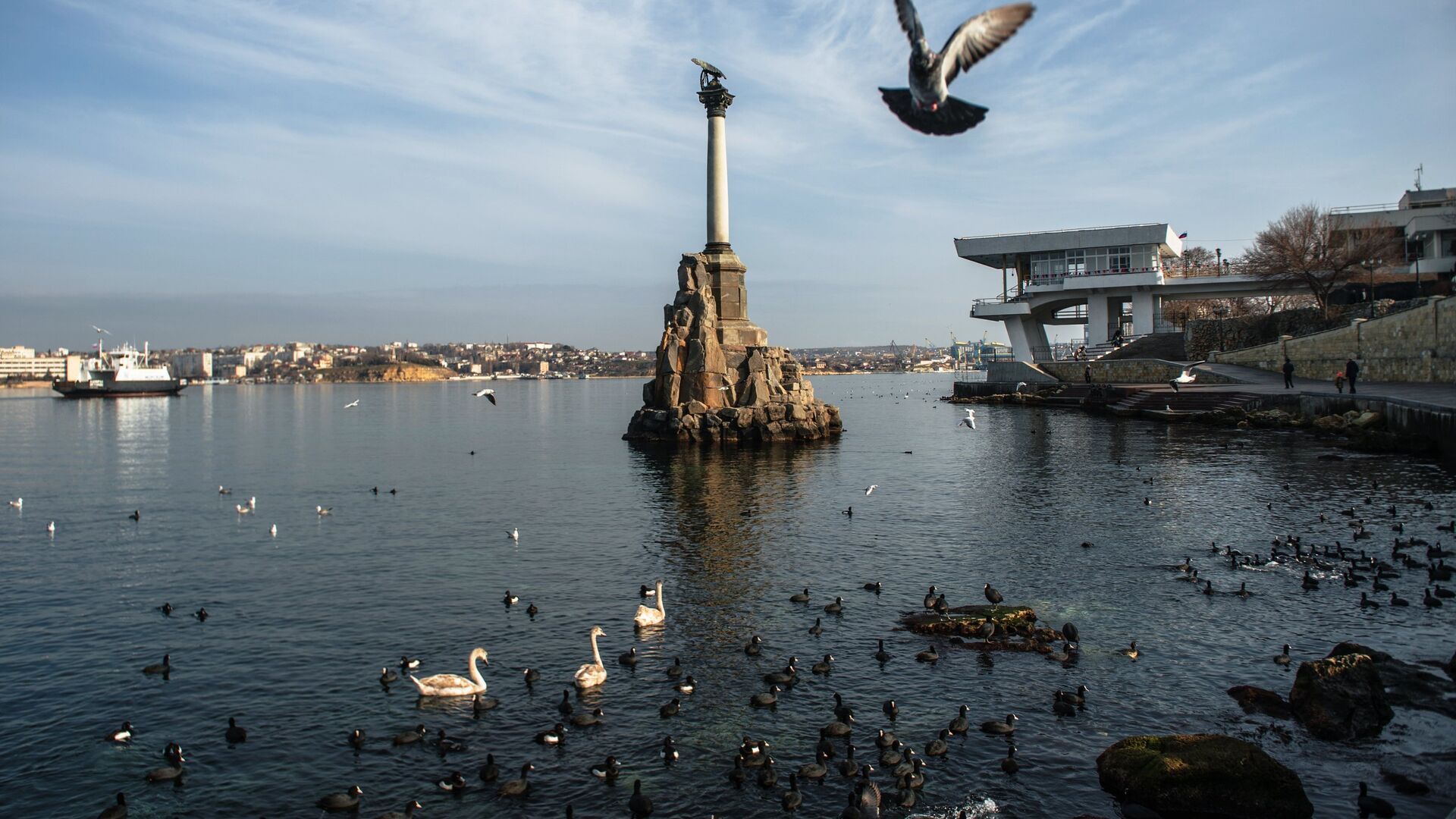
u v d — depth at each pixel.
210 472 77.31
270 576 38.41
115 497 62.78
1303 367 103.19
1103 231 141.00
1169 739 20.27
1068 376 138.00
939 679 25.55
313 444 107.62
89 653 29.11
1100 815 18.75
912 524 46.22
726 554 40.84
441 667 27.42
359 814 19.20
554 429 129.25
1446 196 133.25
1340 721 21.84
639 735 22.56
